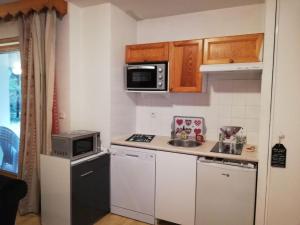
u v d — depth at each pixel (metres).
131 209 2.56
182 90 2.53
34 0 2.43
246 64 2.06
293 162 1.87
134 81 2.71
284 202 1.92
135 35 3.06
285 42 1.83
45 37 2.45
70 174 2.16
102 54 2.62
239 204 2.06
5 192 1.44
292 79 1.83
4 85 3.29
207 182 2.17
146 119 3.13
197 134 2.80
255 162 2.04
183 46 2.51
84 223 2.34
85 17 2.70
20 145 2.65
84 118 2.79
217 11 2.67
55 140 2.27
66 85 2.63
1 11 2.65
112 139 2.69
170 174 2.34
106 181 2.62
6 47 3.07
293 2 1.80
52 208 2.31
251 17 2.53
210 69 2.26
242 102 2.61
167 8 2.68
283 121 1.88
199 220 2.24
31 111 2.57
